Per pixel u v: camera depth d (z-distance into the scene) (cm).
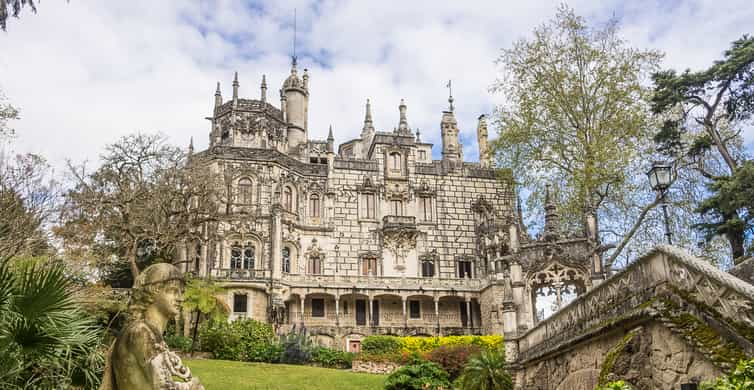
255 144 7244
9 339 1060
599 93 4166
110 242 5253
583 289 2973
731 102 3794
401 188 7638
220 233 6650
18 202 2952
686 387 1069
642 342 1432
